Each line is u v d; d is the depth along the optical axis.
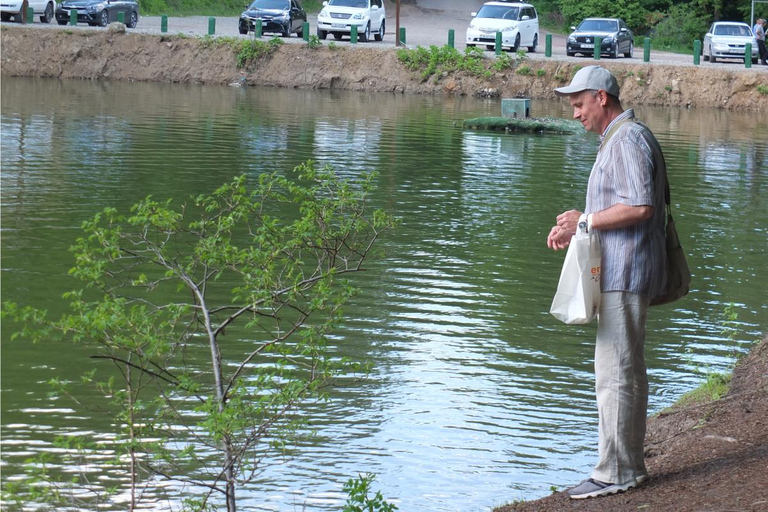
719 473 7.18
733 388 10.75
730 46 51.31
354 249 8.83
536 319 14.37
